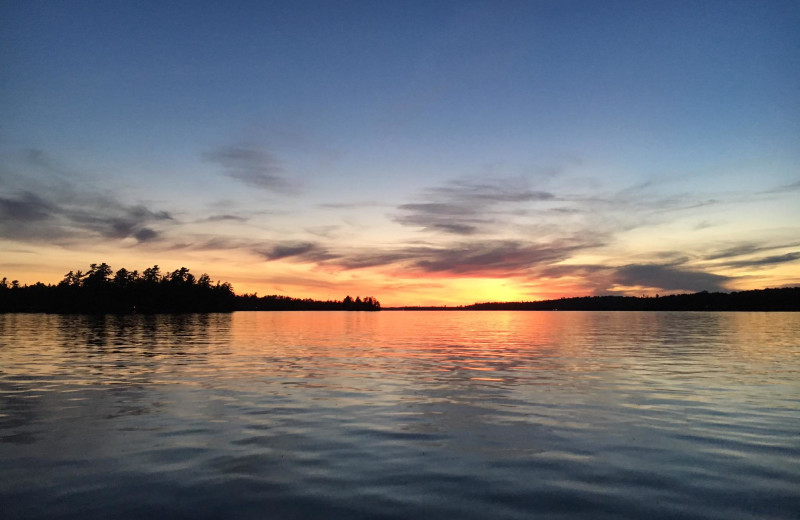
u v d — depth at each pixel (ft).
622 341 129.39
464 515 21.11
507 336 156.66
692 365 74.59
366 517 20.83
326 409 42.70
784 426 36.45
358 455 29.60
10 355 88.63
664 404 44.68
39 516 20.76
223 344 118.32
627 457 29.19
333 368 71.72
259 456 29.30
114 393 50.37
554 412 41.52
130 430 35.29
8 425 36.63
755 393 50.31
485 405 44.45
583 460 28.68
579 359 84.23
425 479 25.52
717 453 29.96
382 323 305.73
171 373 65.51
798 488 24.21
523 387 54.49
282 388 53.72
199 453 29.76
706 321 308.60
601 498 23.02
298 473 26.32
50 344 114.73
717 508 21.85
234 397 48.26
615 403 45.29
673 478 25.63
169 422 37.73
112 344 115.65
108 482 24.81
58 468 26.94
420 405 44.57
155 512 21.21
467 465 27.76
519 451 30.40
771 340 131.34
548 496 23.26
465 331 195.42
